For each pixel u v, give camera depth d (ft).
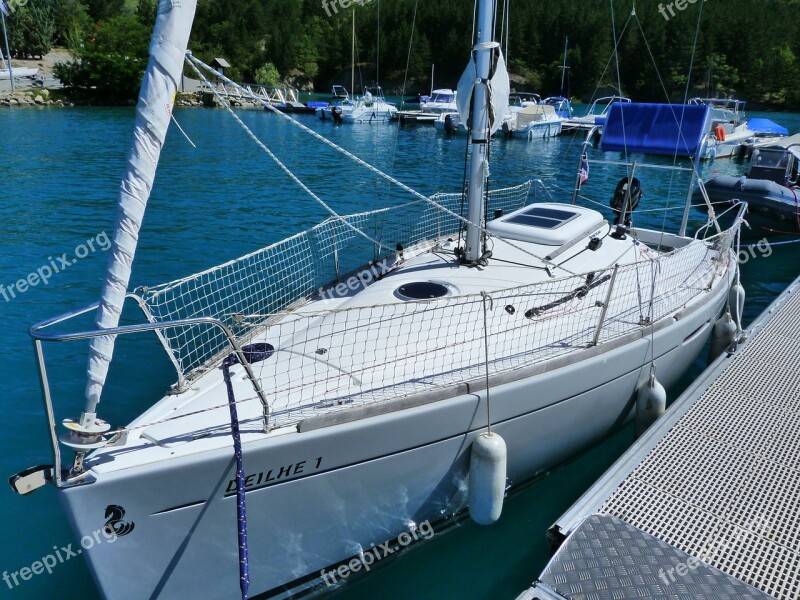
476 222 17.04
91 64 143.64
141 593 10.84
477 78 15.65
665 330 16.80
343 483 11.91
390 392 12.36
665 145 23.43
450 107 135.13
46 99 138.21
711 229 42.42
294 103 143.64
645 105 23.98
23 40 182.09
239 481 10.18
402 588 13.47
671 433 15.46
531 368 13.62
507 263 17.75
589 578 10.96
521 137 108.78
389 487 12.59
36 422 18.66
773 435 15.38
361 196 53.31
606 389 15.58
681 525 12.34
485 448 12.60
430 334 14.28
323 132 109.19
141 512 10.16
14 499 15.65
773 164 45.88
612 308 16.81
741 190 42.55
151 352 22.38
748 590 10.73
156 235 38.50
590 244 19.12
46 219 41.75
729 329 21.50
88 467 9.84
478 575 13.82
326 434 11.17
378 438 11.80
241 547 10.29
